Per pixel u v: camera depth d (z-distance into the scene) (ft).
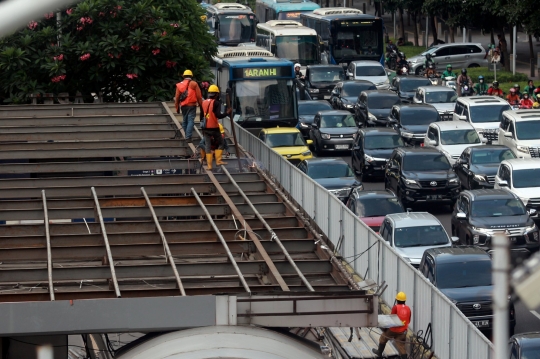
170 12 240.53
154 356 64.34
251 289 80.79
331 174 235.81
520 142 253.65
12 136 159.84
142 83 225.76
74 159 159.63
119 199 118.93
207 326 68.39
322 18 458.09
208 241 99.96
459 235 195.62
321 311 69.92
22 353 77.46
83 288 87.92
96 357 90.84
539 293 28.25
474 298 144.77
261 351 64.75
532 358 113.29
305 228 103.96
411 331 140.46
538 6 381.81
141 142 155.84
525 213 192.13
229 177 130.62
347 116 305.73
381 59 436.35
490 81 410.31
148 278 86.53
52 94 218.59
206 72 235.20
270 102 281.95
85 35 226.38
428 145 272.31
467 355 118.11
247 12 477.36
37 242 97.30
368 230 156.87
